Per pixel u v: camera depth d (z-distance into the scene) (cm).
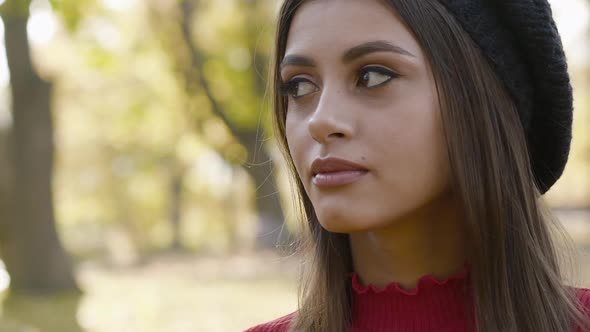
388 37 139
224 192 2522
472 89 146
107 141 2486
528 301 151
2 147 1177
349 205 137
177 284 1283
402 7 140
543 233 159
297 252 183
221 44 1366
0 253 1164
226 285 1241
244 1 1341
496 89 150
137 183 2717
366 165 137
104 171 2723
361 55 139
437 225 153
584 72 1931
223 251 2042
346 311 165
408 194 140
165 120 1866
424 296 154
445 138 143
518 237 151
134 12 1354
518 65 152
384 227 151
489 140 147
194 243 2689
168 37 1357
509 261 151
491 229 149
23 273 1152
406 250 154
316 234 170
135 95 1769
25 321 945
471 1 147
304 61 143
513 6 148
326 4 144
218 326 895
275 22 160
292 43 147
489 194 147
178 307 1035
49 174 1163
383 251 157
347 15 141
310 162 140
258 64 1234
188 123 1574
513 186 151
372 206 137
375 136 137
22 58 1128
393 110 138
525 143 155
